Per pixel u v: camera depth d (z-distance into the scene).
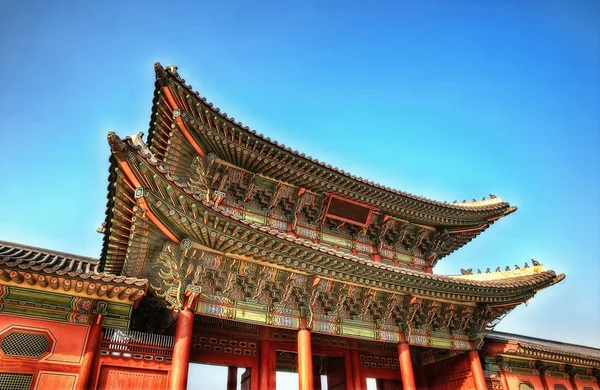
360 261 18.14
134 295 14.27
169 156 20.56
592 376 29.58
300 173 22.47
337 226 25.55
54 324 13.36
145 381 14.12
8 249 18.55
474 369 22.20
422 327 21.72
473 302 23.17
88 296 13.88
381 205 25.48
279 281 17.23
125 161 12.09
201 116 19.23
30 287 13.09
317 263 17.34
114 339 14.20
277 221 23.14
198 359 18.06
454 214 27.56
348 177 23.44
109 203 13.86
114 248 15.45
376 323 20.02
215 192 20.61
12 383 12.20
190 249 14.81
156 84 17.77
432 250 28.53
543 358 25.66
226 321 19.48
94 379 13.31
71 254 20.52
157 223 13.82
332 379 23.08
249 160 21.34
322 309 18.70
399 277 19.36
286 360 23.58
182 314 14.64
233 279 15.95
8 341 12.56
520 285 23.39
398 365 24.14
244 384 19.77
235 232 15.16
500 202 29.45
